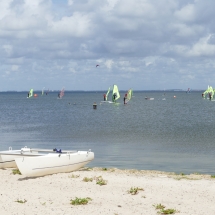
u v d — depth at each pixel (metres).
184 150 34.34
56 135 47.75
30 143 39.94
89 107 131.38
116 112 101.25
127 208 13.56
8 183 17.52
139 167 25.81
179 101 190.75
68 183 17.53
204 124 63.31
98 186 16.94
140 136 46.47
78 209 13.41
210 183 17.67
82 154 21.34
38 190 16.19
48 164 19.33
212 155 31.25
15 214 12.85
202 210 13.34
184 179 18.75
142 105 145.25
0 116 87.38
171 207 13.67
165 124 63.84
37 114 94.25
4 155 21.06
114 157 30.23
